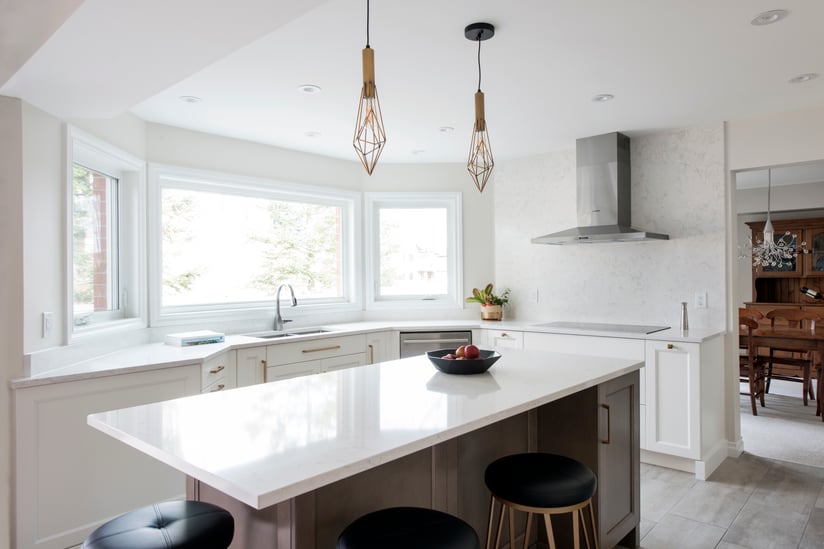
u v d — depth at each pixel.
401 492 1.65
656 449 3.33
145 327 3.29
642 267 3.95
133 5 1.55
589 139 3.90
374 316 4.71
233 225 3.95
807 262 6.98
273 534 1.41
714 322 3.64
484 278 4.77
